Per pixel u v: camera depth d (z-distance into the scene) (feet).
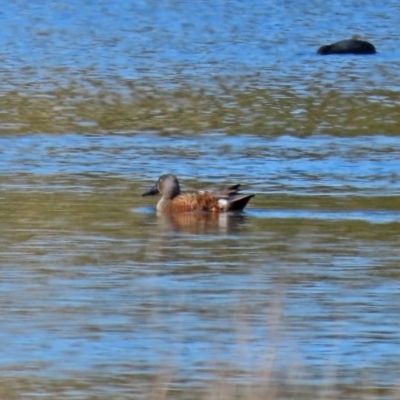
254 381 142.10
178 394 138.62
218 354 151.64
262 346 155.12
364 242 211.20
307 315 168.14
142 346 154.71
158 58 508.94
